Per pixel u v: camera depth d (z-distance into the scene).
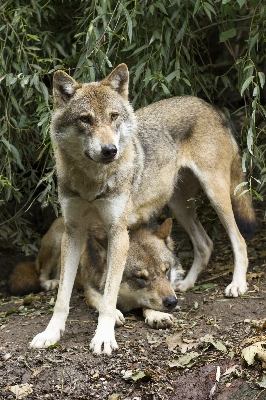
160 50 9.93
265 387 6.55
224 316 8.24
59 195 7.93
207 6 9.38
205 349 7.34
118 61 10.70
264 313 8.19
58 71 7.51
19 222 11.59
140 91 10.30
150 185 8.98
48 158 11.24
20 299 10.20
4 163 10.55
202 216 11.51
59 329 7.73
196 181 10.01
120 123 7.54
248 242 11.38
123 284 8.59
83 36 10.48
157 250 8.68
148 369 7.01
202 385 6.84
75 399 6.80
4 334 8.24
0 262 11.98
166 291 8.34
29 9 9.95
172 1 9.80
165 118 9.45
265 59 11.55
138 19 10.10
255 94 9.05
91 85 7.59
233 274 9.28
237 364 6.98
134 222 8.94
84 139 7.35
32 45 10.59
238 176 10.02
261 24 9.95
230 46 11.67
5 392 6.93
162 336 7.81
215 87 10.95
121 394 6.84
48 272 10.80
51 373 7.11
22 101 10.71
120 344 7.60
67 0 11.20
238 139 11.98
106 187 7.70
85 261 9.09
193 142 9.53
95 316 8.74
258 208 12.70
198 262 9.93
